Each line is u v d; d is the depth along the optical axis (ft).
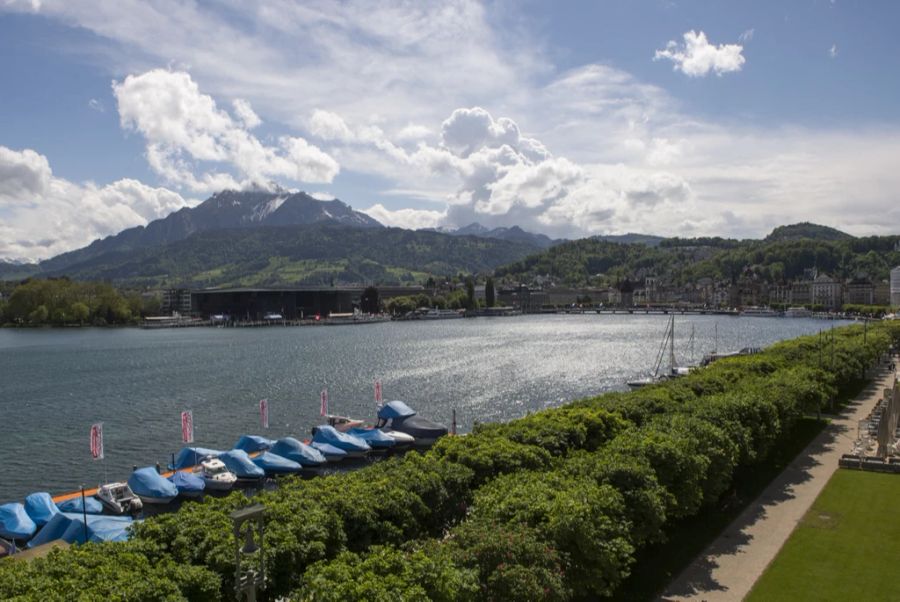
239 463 247.50
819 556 144.66
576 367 596.29
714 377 275.80
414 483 137.18
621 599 126.41
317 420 376.68
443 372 568.00
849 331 542.98
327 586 86.69
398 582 87.76
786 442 244.01
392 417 311.68
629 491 131.95
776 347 437.58
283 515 115.24
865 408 314.96
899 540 152.66
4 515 196.85
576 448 184.75
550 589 96.84
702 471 151.53
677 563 142.51
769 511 174.40
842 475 206.18
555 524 109.60
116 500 212.02
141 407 424.46
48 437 343.46
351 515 120.26
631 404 217.77
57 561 97.81
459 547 104.01
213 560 101.19
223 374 583.17
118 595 85.51
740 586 131.23
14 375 606.96
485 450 161.99
